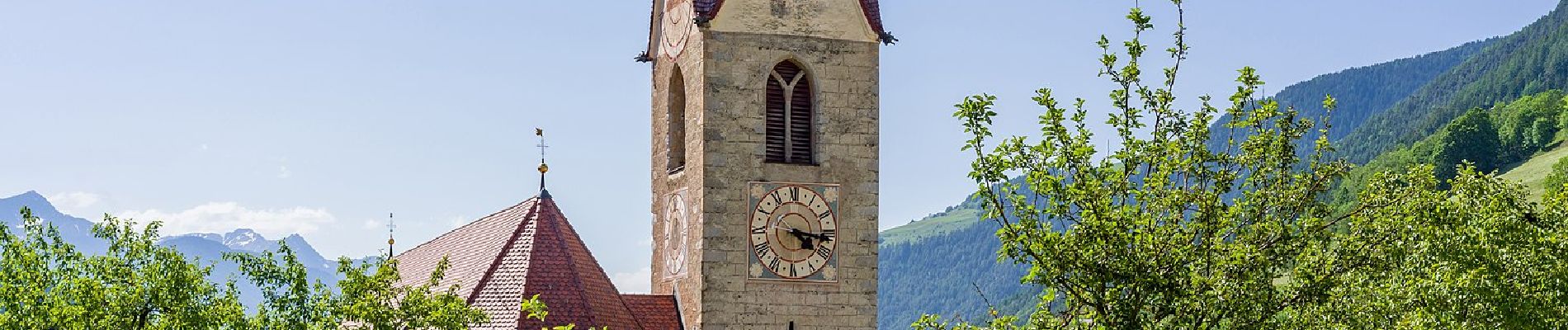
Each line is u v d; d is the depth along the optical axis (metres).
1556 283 43.84
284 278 46.00
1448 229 43.28
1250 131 42.50
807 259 63.91
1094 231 40.19
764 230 63.62
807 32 64.44
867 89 64.88
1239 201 41.09
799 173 64.06
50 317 43.81
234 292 46.31
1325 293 40.44
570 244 63.91
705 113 63.41
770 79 64.56
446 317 46.28
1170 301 39.38
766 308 63.41
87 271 45.56
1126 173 41.19
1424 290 43.28
